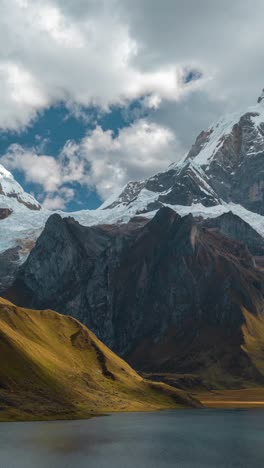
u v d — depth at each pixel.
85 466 130.50
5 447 154.75
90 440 170.38
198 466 133.25
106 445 163.75
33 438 170.50
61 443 162.25
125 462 137.62
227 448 163.38
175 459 143.25
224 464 136.38
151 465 134.12
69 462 135.62
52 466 130.12
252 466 133.62
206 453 153.62
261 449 161.50
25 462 135.00
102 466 131.00
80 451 151.62
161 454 151.00
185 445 168.38
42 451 149.88
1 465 131.12
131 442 171.62
